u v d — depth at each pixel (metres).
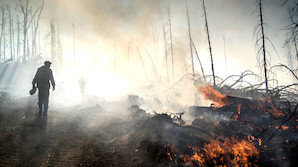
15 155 3.34
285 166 3.20
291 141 3.89
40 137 4.43
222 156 3.60
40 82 5.74
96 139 4.84
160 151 3.47
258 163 3.44
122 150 4.07
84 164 3.42
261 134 4.69
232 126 5.21
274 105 5.89
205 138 4.40
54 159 3.52
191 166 3.25
